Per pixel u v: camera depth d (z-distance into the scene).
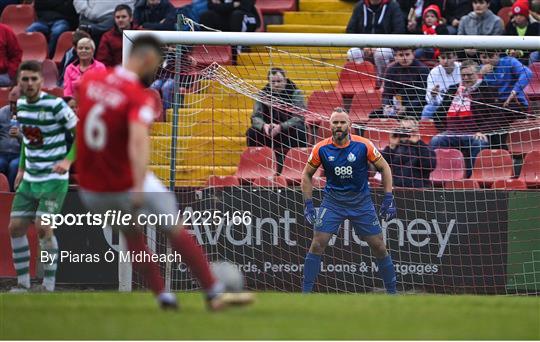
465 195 41.25
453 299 28.42
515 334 20.62
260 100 42.97
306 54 47.34
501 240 41.09
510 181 43.06
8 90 51.75
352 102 44.62
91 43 46.34
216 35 40.34
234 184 42.75
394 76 44.22
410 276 41.38
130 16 50.66
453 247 41.25
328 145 37.38
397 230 41.38
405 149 43.31
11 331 19.89
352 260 41.31
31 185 35.84
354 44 40.09
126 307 24.20
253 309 23.66
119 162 21.89
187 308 23.88
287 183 43.19
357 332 20.16
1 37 52.47
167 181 43.03
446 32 50.66
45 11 59.09
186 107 43.41
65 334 19.50
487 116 43.41
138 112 20.95
